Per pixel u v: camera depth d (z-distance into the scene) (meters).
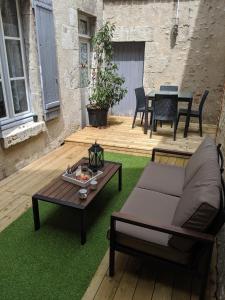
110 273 1.84
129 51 5.95
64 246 2.15
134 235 1.70
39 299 1.69
